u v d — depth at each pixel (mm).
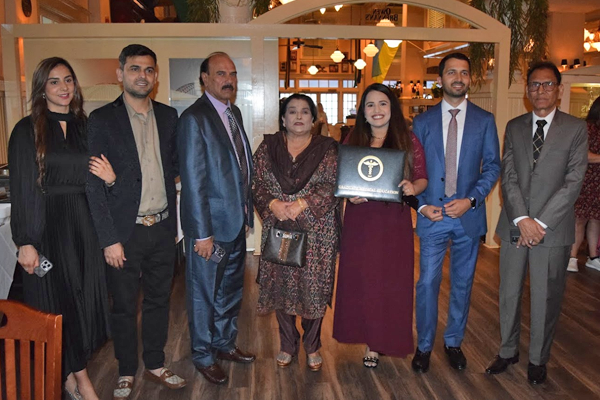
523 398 2730
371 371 3047
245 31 5301
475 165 2875
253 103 5473
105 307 2559
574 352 3303
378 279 2846
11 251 2973
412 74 13531
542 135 2764
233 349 3170
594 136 4785
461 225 2885
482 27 5625
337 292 2984
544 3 5797
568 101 6453
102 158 2391
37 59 5227
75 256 2389
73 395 2584
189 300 2818
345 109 15953
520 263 2889
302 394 2773
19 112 5227
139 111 2541
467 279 2998
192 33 5254
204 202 2596
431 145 2879
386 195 2670
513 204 2787
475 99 6211
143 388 2830
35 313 1294
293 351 3090
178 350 3334
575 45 8477
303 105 2748
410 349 2900
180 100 5449
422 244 2969
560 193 2678
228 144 2658
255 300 4285
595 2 7906
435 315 3014
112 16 8664
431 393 2783
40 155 2227
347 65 15594
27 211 2227
